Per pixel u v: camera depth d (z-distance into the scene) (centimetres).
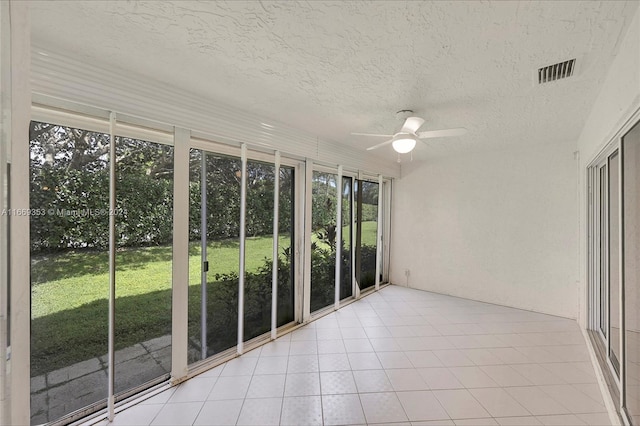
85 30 142
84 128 173
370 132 318
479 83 195
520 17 128
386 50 157
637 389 159
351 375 232
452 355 264
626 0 118
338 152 364
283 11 127
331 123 288
